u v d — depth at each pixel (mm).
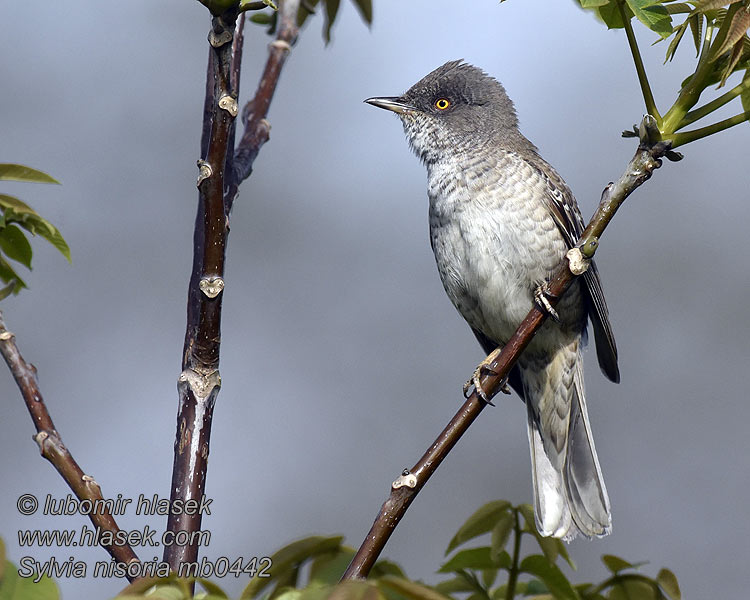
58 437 5125
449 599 3309
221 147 4918
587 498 9883
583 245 5965
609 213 5875
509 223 10023
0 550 3477
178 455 5215
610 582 5445
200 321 5191
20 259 5785
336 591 3254
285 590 4152
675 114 5590
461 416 5469
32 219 5652
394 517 5004
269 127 7000
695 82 5559
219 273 5125
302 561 4805
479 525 5570
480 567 5547
